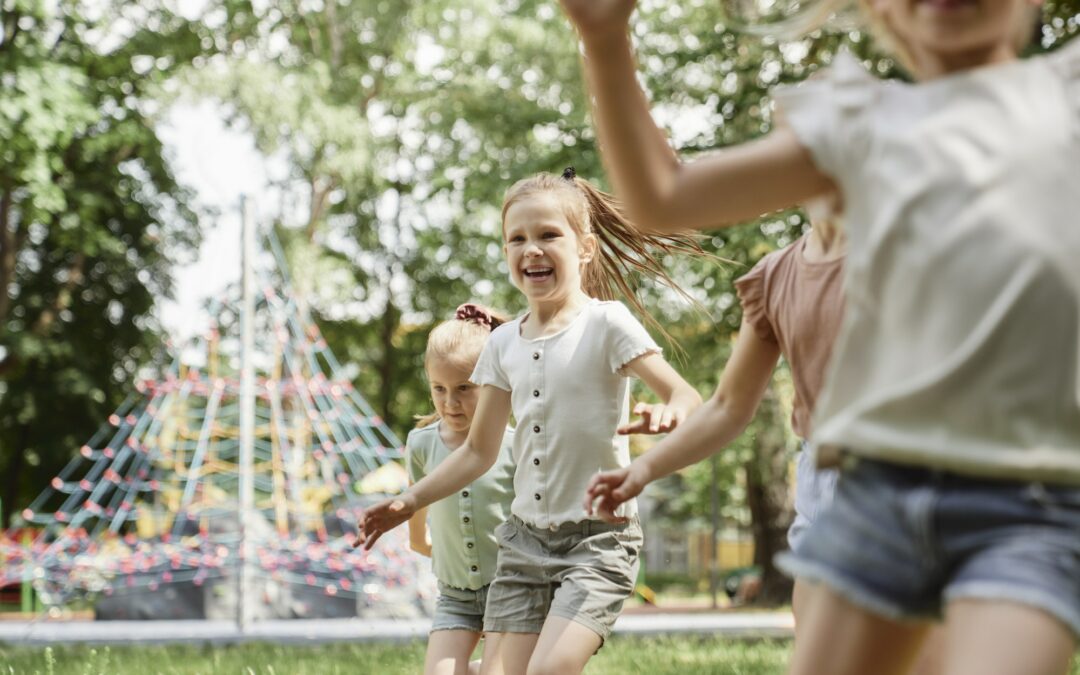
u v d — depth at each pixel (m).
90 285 27.67
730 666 7.36
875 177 1.87
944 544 1.78
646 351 4.01
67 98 19.23
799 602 3.24
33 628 12.80
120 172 26.31
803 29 2.26
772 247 13.59
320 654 9.05
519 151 22.61
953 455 1.78
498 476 4.67
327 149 23.61
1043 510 1.75
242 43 25.86
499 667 4.12
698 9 17.83
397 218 28.16
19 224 25.59
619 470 2.69
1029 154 1.83
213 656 8.79
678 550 44.25
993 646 1.67
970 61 1.94
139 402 23.84
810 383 2.82
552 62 22.39
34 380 27.27
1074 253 1.80
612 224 4.49
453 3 24.00
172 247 27.28
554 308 4.22
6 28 21.61
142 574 14.74
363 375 32.06
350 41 25.72
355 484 15.23
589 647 3.88
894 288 1.85
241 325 13.10
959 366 1.79
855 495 1.88
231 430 15.23
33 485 30.00
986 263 1.79
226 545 13.51
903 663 1.87
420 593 13.37
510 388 4.25
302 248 24.02
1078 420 1.79
